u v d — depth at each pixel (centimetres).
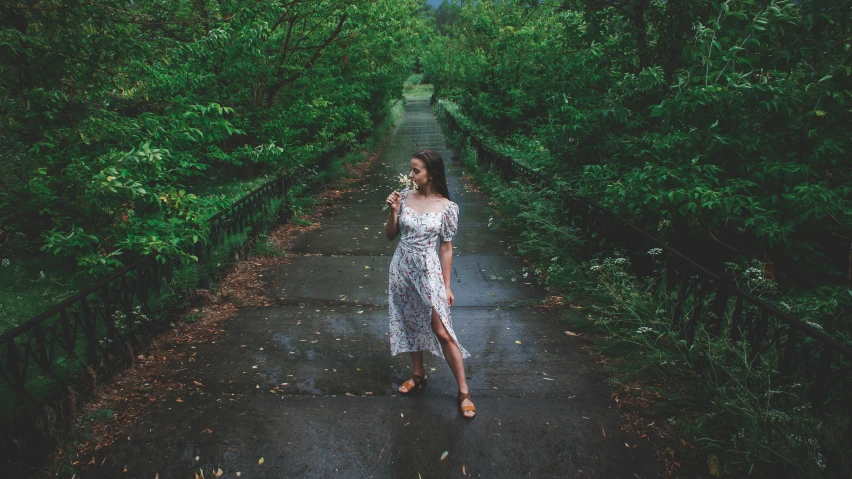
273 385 355
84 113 455
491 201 1040
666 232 570
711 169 470
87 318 336
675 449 288
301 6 909
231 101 898
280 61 975
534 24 1376
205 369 376
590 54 626
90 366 334
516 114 1467
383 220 892
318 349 410
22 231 453
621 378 361
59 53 430
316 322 464
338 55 1123
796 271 522
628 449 289
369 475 268
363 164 1591
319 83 1066
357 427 307
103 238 439
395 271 330
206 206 514
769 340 318
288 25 985
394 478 266
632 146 596
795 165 454
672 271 414
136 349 393
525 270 611
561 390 350
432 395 343
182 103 525
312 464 276
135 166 409
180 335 433
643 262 514
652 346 373
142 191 393
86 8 427
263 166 1057
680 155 511
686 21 590
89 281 468
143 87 536
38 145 416
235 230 632
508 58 1431
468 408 317
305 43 1048
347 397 340
